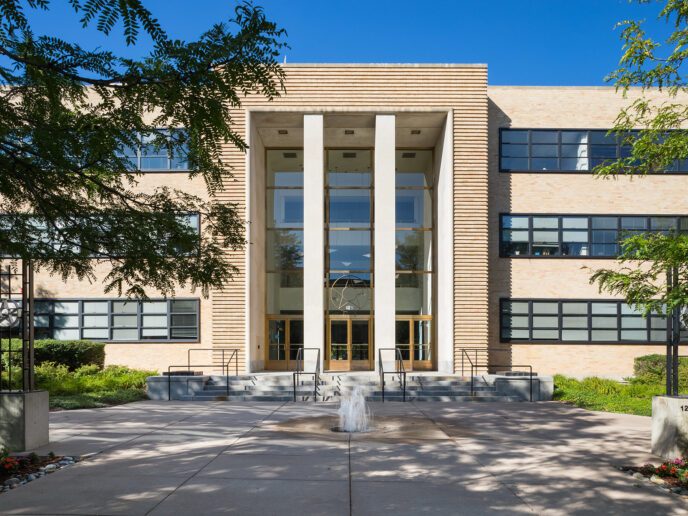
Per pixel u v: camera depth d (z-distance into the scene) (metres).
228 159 21.94
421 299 25.44
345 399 17.48
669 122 8.43
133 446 9.70
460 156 22.34
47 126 6.30
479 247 22.06
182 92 5.68
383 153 22.42
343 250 25.52
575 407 15.80
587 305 23.67
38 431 9.59
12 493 6.74
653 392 17.55
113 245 7.43
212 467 8.09
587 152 24.09
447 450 9.41
